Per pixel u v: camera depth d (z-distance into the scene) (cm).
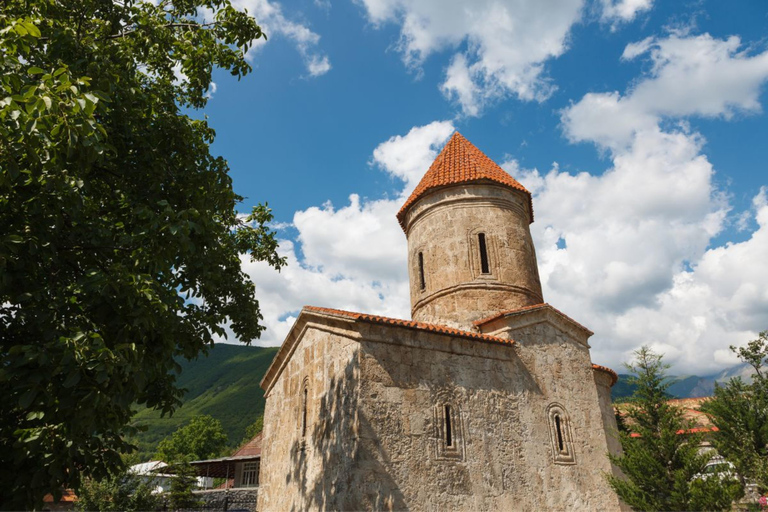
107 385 661
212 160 1110
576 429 1409
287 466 1420
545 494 1258
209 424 6544
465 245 1733
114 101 909
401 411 1133
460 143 2094
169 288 908
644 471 1224
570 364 1490
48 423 678
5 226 735
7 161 638
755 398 1407
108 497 2098
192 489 2703
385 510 1022
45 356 631
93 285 716
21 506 679
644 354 1359
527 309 1451
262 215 1584
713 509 1112
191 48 1155
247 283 1439
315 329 1387
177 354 963
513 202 1844
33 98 619
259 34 1212
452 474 1139
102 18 1059
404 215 2000
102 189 1009
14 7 862
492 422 1259
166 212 821
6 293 725
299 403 1413
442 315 1683
